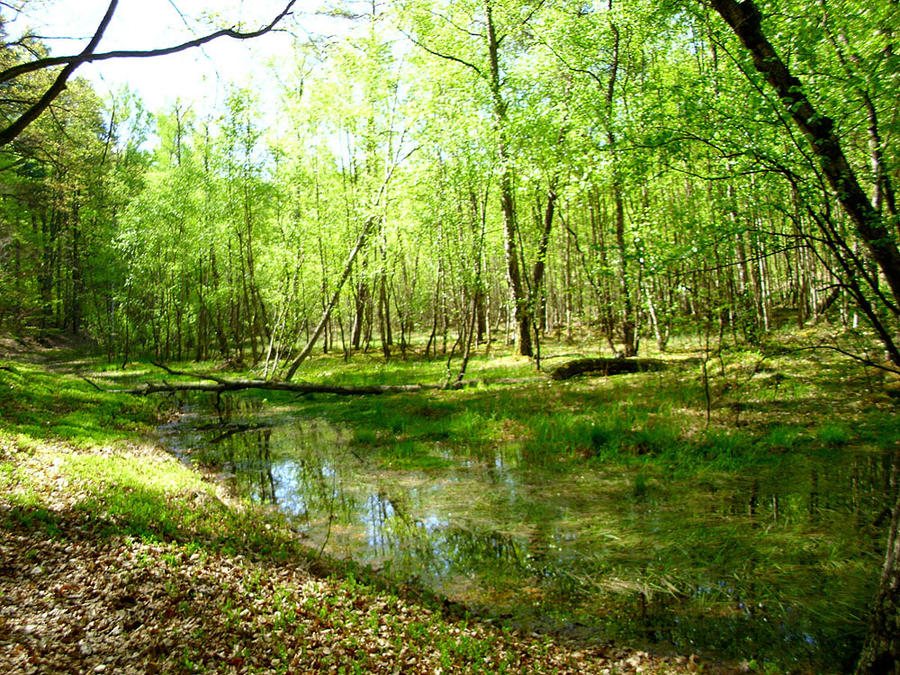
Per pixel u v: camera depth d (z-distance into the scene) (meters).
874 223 5.34
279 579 6.24
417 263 38.97
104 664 4.22
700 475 9.29
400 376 24.12
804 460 9.37
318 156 29.83
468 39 22.48
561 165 16.95
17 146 19.28
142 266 35.19
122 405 18.22
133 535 6.60
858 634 4.93
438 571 6.77
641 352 23.31
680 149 6.61
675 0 7.32
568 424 12.62
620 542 7.10
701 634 5.18
